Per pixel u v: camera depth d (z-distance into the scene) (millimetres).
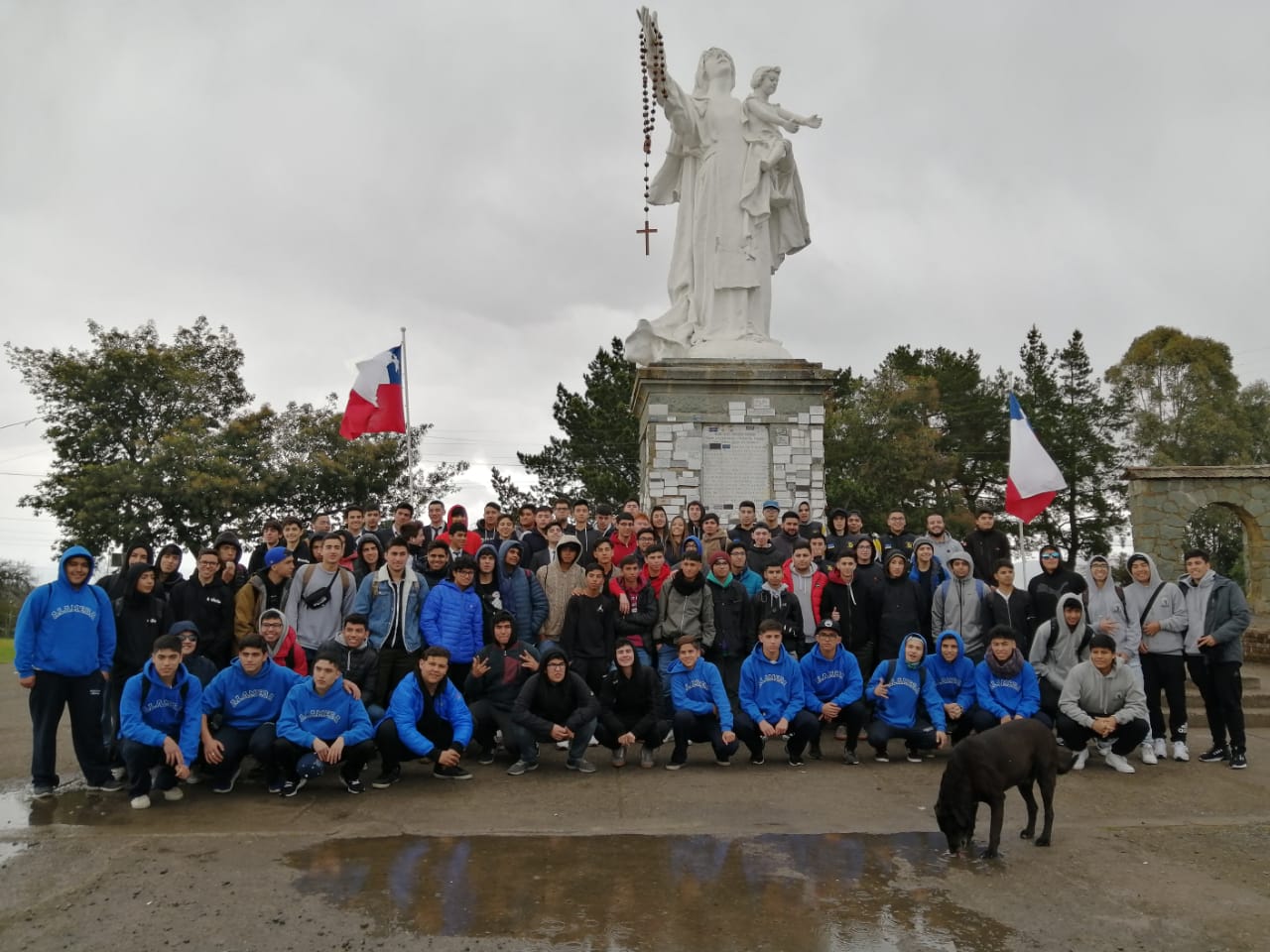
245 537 37219
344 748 8508
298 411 40000
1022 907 5859
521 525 13391
